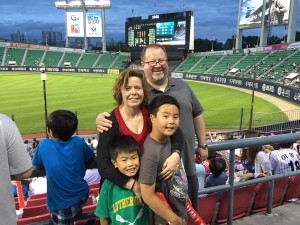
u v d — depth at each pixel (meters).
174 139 2.62
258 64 51.59
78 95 35.91
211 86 46.66
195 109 3.35
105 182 2.53
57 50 91.00
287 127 17.91
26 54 87.00
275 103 29.83
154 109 2.38
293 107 27.53
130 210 2.44
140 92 2.51
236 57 60.97
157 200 2.34
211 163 4.69
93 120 23.67
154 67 3.00
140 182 2.34
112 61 87.38
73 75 67.88
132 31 73.31
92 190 5.16
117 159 2.32
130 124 2.55
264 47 56.31
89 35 97.88
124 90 2.51
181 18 64.88
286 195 4.69
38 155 2.68
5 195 2.02
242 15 61.56
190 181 3.23
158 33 69.06
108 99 32.75
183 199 2.52
